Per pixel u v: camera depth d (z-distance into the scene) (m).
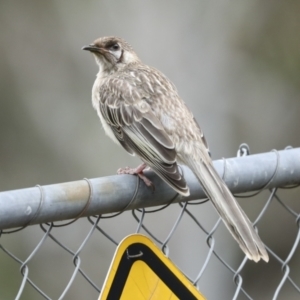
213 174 5.57
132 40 14.58
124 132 6.62
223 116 14.81
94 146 14.46
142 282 4.84
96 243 13.51
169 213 13.37
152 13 14.58
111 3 14.97
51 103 14.96
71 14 15.30
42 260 13.29
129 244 4.82
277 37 15.80
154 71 7.15
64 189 4.84
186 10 14.65
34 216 4.73
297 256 15.33
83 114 14.85
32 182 14.50
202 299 4.99
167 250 5.53
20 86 15.15
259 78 15.55
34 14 15.38
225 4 15.06
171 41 14.55
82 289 13.29
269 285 14.78
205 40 14.75
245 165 5.66
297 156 5.77
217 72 14.84
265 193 15.35
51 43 15.33
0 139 14.71
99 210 5.04
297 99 15.82
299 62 15.80
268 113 15.56
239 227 5.24
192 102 14.58
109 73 7.46
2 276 12.88
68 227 13.45
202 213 13.41
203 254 13.43
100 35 15.10
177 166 5.88
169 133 6.25
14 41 15.33
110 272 4.76
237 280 5.98
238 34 15.38
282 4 15.72
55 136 14.73
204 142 6.35
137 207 5.27
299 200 15.52
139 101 6.61
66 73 15.17
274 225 15.53
